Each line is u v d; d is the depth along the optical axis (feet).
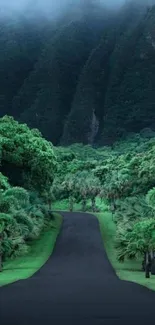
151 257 190.08
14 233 224.74
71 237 301.02
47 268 208.54
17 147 308.60
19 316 83.76
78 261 233.35
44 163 315.78
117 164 490.49
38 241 276.41
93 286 140.46
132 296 116.88
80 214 410.11
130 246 207.51
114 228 334.85
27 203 280.10
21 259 229.66
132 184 385.70
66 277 175.11
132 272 200.13
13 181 318.65
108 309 93.20
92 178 476.95
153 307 96.68
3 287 135.95
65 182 488.02
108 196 416.46
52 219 346.95
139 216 258.98
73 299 109.91
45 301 105.81
